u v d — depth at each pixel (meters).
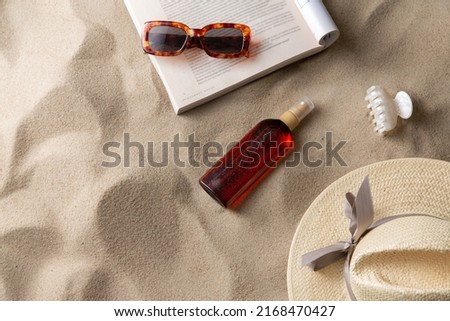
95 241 1.22
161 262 1.22
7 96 1.29
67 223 1.22
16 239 1.21
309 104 1.23
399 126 1.29
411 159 1.10
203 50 1.27
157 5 1.29
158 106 1.29
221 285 1.21
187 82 1.26
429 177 1.08
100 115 1.28
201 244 1.23
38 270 1.21
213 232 1.23
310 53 1.30
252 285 1.21
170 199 1.25
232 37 1.23
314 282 1.05
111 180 1.24
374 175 1.10
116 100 1.29
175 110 1.27
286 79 1.32
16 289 1.19
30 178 1.25
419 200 1.07
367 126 1.29
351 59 1.33
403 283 0.90
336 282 1.05
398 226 0.92
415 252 0.90
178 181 1.26
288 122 1.21
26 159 1.25
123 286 1.20
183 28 1.22
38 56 1.31
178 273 1.21
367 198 0.97
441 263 0.90
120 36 1.33
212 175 1.20
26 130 1.27
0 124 1.27
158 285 1.21
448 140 1.29
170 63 1.26
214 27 1.22
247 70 1.27
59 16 1.34
